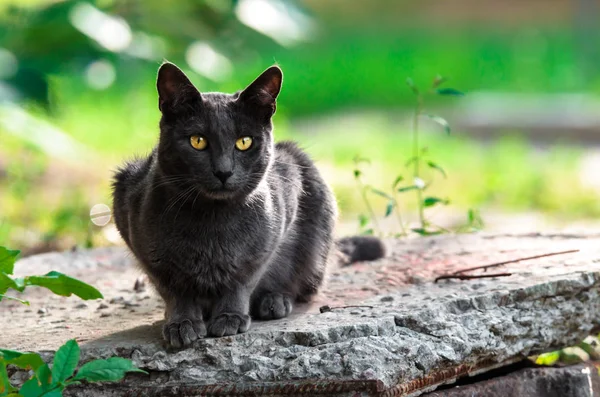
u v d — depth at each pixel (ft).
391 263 20.54
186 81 15.40
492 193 42.80
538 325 16.98
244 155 15.70
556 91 76.18
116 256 23.53
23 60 32.40
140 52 35.12
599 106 65.92
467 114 64.49
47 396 12.92
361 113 67.36
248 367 14.89
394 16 98.02
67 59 33.42
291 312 16.96
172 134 15.58
